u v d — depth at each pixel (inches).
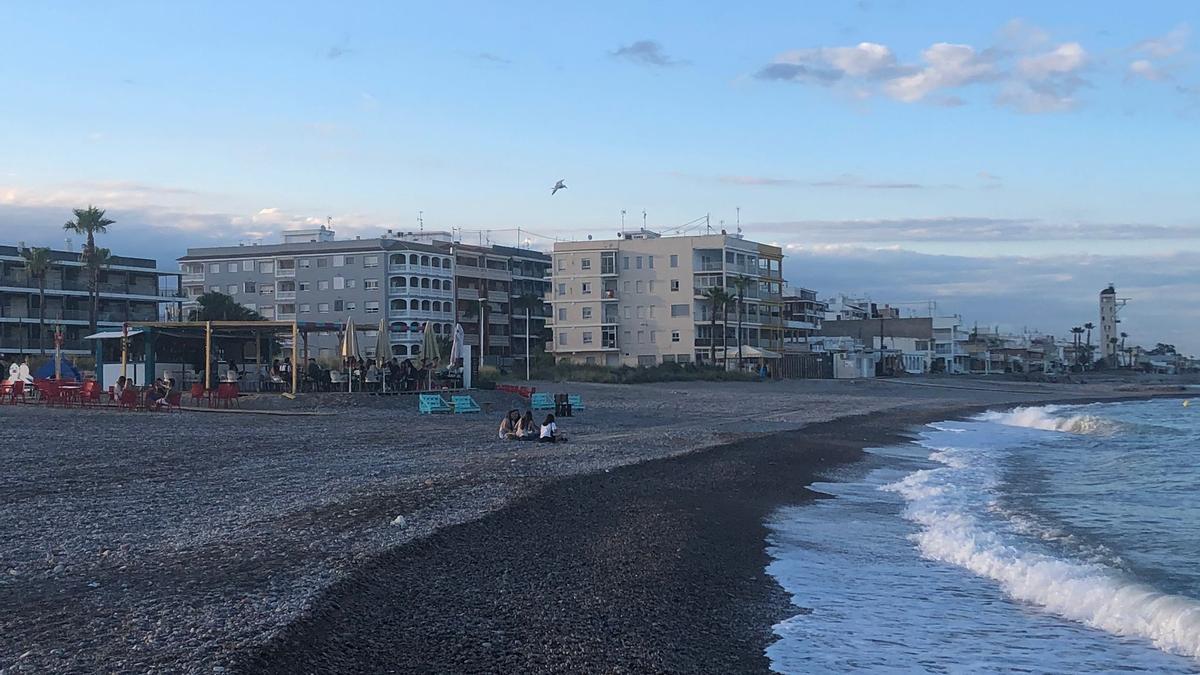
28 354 3863.2
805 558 632.4
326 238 5039.4
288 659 346.9
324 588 444.5
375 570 497.4
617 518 732.7
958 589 549.6
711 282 4618.6
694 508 811.4
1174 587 557.6
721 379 3858.3
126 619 386.0
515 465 1013.2
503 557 568.7
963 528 748.0
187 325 1765.5
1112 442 1797.5
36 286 3939.5
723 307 4483.3
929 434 1935.3
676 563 588.1
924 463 1334.9
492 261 5226.4
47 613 394.9
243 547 544.4
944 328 7357.3
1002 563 605.6
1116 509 887.1
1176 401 3961.6
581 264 4773.6
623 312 4731.8
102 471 897.5
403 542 568.1
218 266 4879.4
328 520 644.1
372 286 4635.8
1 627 373.1
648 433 1572.3
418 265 4670.3
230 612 399.2
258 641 357.1
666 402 2556.6
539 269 5565.9
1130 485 1083.3
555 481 882.8
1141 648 438.6
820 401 2861.7
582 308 4766.2
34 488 778.8
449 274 4847.4
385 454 1112.2
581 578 531.2
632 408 2301.9
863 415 2336.4
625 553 605.0
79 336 4052.7
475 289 5036.9
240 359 2034.9
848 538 711.1
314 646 366.9
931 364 6771.7
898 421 2266.2
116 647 347.9
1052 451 1578.5
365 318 4638.3
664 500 841.5
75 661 330.6
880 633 458.0
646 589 518.3
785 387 3700.8
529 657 386.0
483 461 1050.1
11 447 1079.6
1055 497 971.9
